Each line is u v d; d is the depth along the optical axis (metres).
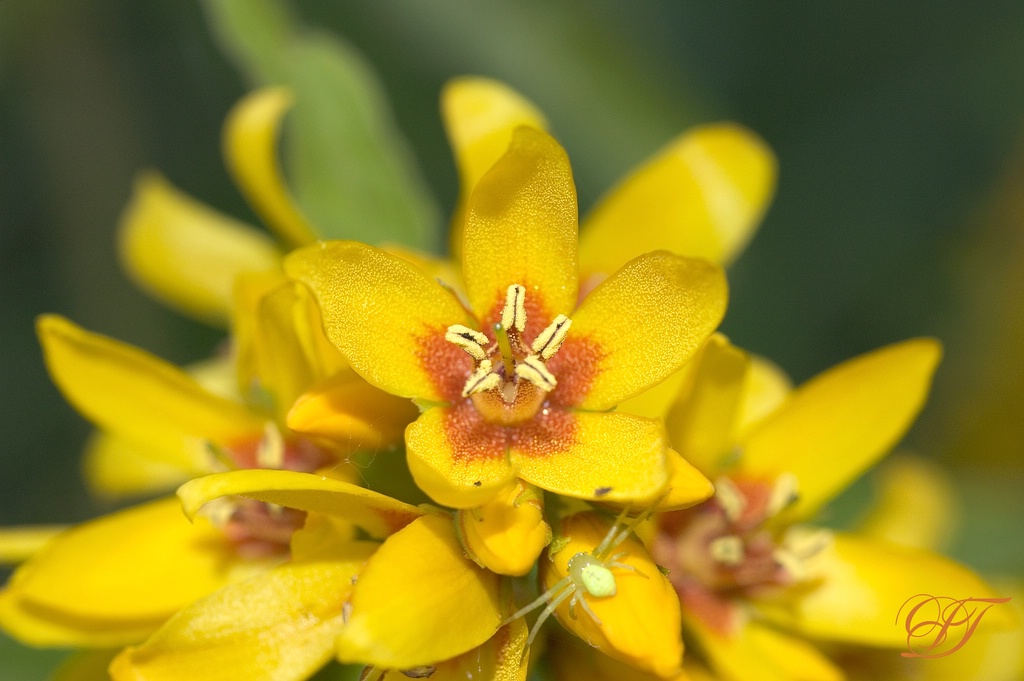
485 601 0.13
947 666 0.15
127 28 0.19
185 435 0.14
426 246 0.15
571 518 0.13
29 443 0.21
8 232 0.20
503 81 0.18
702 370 0.13
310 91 0.15
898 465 0.16
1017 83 0.20
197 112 0.19
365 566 0.12
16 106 0.19
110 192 0.20
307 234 0.14
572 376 0.13
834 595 0.14
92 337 0.13
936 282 0.20
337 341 0.12
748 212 0.14
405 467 0.13
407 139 0.18
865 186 0.20
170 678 0.13
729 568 0.14
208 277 0.15
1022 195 0.20
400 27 0.18
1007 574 0.16
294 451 0.13
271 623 0.13
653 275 0.13
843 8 0.20
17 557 0.14
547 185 0.13
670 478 0.12
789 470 0.14
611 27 0.18
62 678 0.14
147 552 0.13
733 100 0.20
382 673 0.13
